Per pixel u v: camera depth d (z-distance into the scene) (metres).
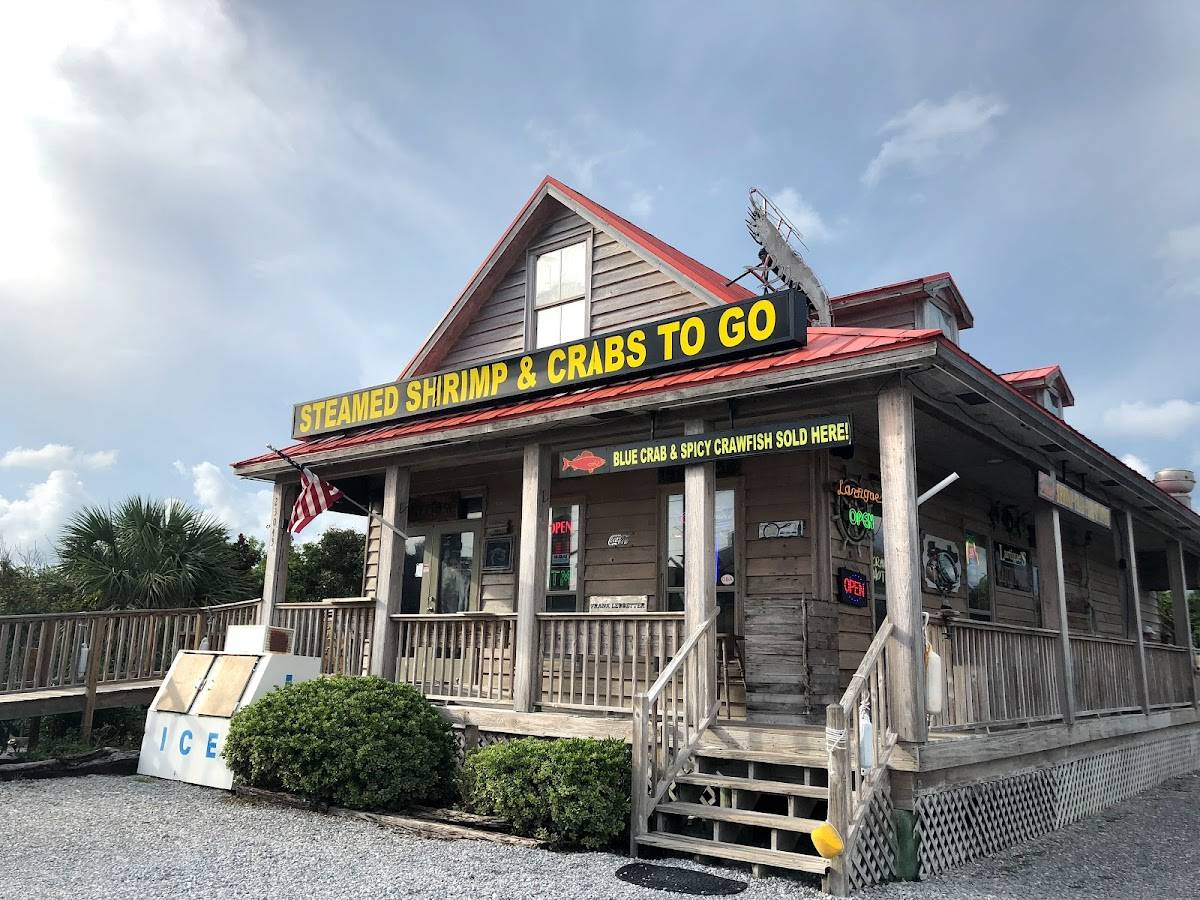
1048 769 9.79
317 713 9.26
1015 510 14.55
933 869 7.31
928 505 11.92
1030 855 8.30
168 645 13.54
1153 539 16.45
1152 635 20.38
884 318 14.66
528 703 9.68
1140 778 12.62
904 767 7.13
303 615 12.38
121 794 9.85
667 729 8.09
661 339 9.37
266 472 12.98
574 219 13.09
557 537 12.60
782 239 10.25
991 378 8.07
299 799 9.12
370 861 7.00
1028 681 9.41
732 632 10.58
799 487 10.38
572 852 7.51
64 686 12.30
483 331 13.91
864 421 9.91
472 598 13.41
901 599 7.40
